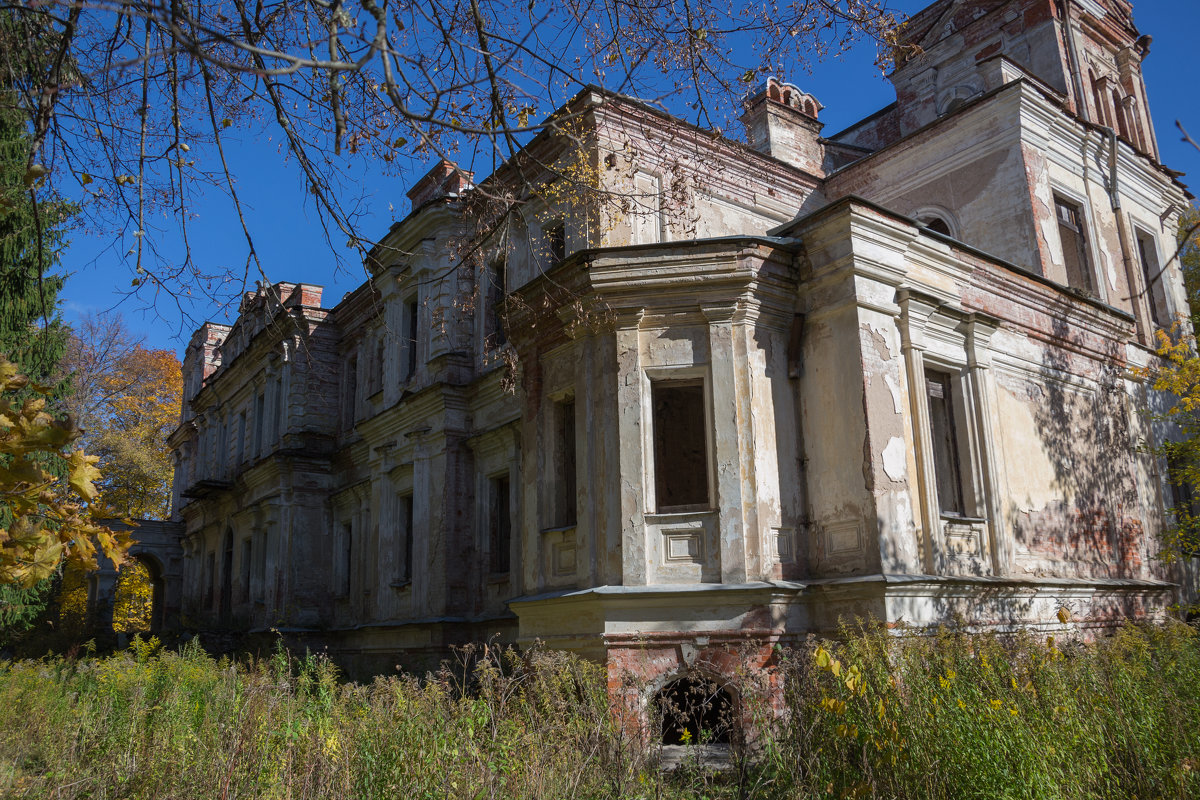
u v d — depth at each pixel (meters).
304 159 6.33
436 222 20.61
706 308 12.53
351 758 6.89
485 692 8.53
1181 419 17.58
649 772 8.12
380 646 20.53
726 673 11.19
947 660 7.77
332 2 4.24
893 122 23.97
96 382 38.69
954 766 6.05
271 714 8.12
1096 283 18.72
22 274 13.95
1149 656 9.30
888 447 12.00
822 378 12.62
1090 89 21.14
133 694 10.93
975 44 22.09
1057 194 18.67
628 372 12.53
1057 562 14.34
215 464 32.72
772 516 12.09
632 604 11.70
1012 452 14.16
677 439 15.33
